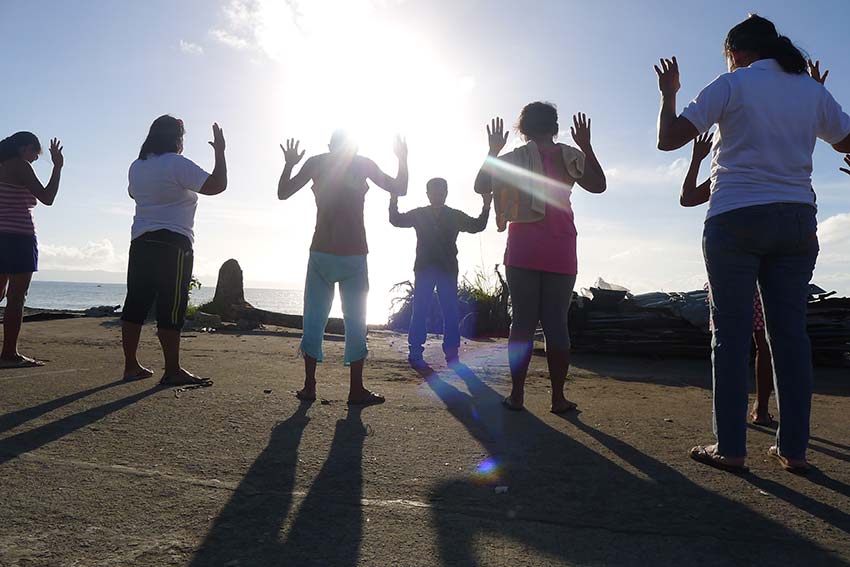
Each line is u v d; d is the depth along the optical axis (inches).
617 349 308.8
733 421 122.2
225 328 398.9
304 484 109.6
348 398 179.0
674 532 92.3
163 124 192.2
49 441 127.1
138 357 246.7
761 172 119.1
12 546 83.4
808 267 122.8
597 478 115.9
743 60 128.3
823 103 122.9
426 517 96.3
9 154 207.2
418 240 269.6
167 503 99.3
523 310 174.1
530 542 88.2
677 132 122.1
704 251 126.6
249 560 81.6
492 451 132.0
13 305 214.7
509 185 171.3
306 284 179.8
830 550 87.1
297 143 180.7
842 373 276.7
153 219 187.9
